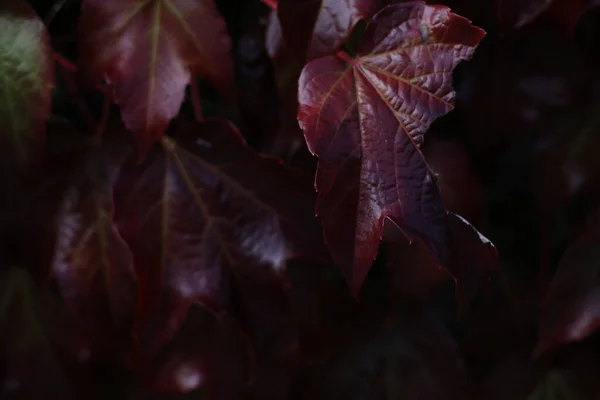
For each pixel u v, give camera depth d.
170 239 0.70
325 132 0.64
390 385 0.79
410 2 0.66
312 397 0.78
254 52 0.78
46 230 0.70
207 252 0.70
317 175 0.64
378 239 0.65
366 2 0.66
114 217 0.69
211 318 0.76
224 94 0.68
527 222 0.83
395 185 0.65
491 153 0.80
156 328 0.69
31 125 0.68
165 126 0.67
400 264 0.77
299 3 0.67
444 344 0.79
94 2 0.66
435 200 0.65
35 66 0.68
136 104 0.67
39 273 0.71
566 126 0.79
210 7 0.67
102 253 0.71
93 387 0.76
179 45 0.67
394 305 0.79
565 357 0.82
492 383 0.83
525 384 0.82
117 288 0.71
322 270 0.79
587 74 0.79
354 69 0.66
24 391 0.76
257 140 0.77
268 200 0.70
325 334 0.79
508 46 0.79
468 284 0.67
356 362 0.79
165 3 0.67
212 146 0.70
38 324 0.76
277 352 0.73
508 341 0.83
